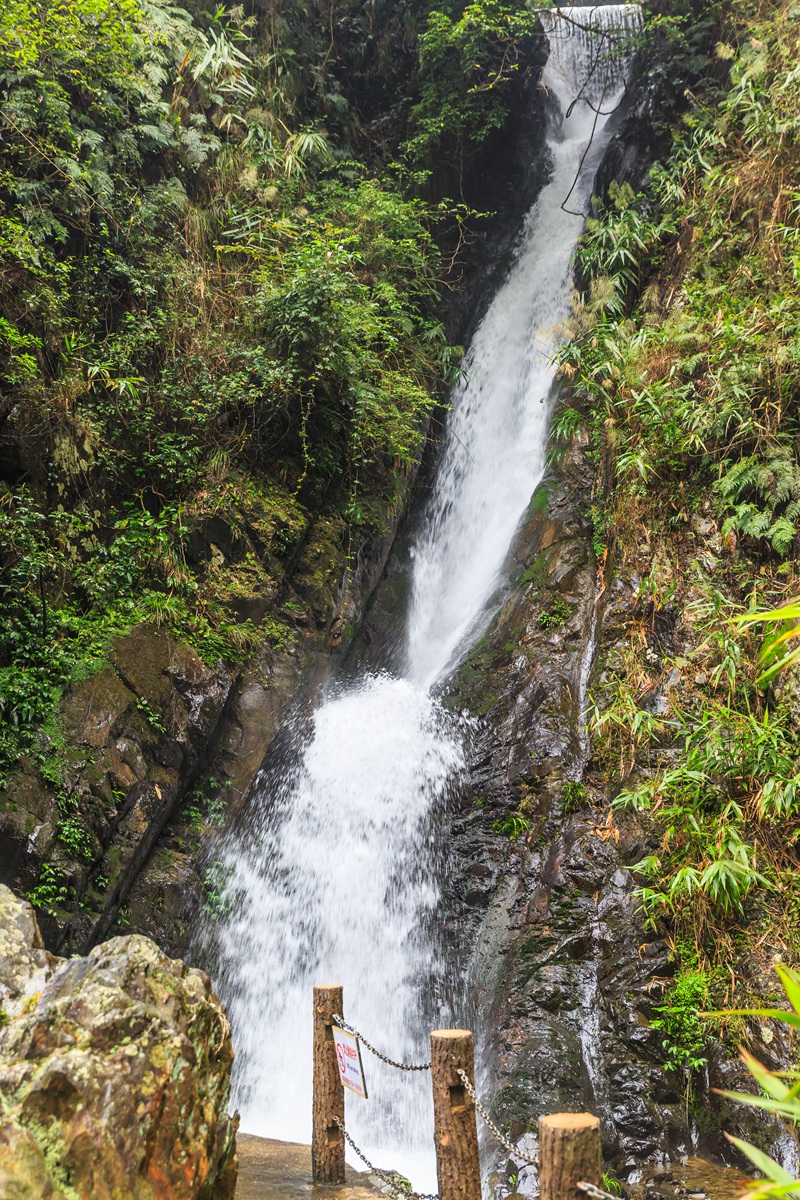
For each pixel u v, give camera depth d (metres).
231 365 9.09
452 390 13.13
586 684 8.25
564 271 12.96
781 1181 1.74
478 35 12.70
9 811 5.84
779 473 7.41
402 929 7.56
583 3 16.67
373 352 10.73
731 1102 5.43
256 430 9.23
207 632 7.90
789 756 6.25
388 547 10.96
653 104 12.16
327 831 8.15
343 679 9.77
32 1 8.21
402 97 14.01
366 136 13.76
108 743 6.62
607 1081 5.84
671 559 8.10
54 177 8.30
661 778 6.94
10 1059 2.30
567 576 9.16
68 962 2.71
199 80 10.47
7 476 7.18
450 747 8.52
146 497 8.36
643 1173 5.31
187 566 8.15
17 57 7.86
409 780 8.37
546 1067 5.91
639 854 6.75
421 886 7.72
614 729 7.50
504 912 7.16
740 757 6.39
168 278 8.97
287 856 7.82
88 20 8.61
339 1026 3.89
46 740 6.29
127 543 7.75
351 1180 3.93
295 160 10.99
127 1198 2.18
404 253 12.02
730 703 6.91
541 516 10.09
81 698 6.64
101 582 7.34
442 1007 6.94
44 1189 2.01
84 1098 2.22
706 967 6.00
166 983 2.70
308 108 12.59
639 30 13.85
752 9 10.97
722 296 9.10
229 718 7.91
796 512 7.26
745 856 5.84
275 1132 6.42
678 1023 5.83
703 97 11.44
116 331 8.60
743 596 7.50
